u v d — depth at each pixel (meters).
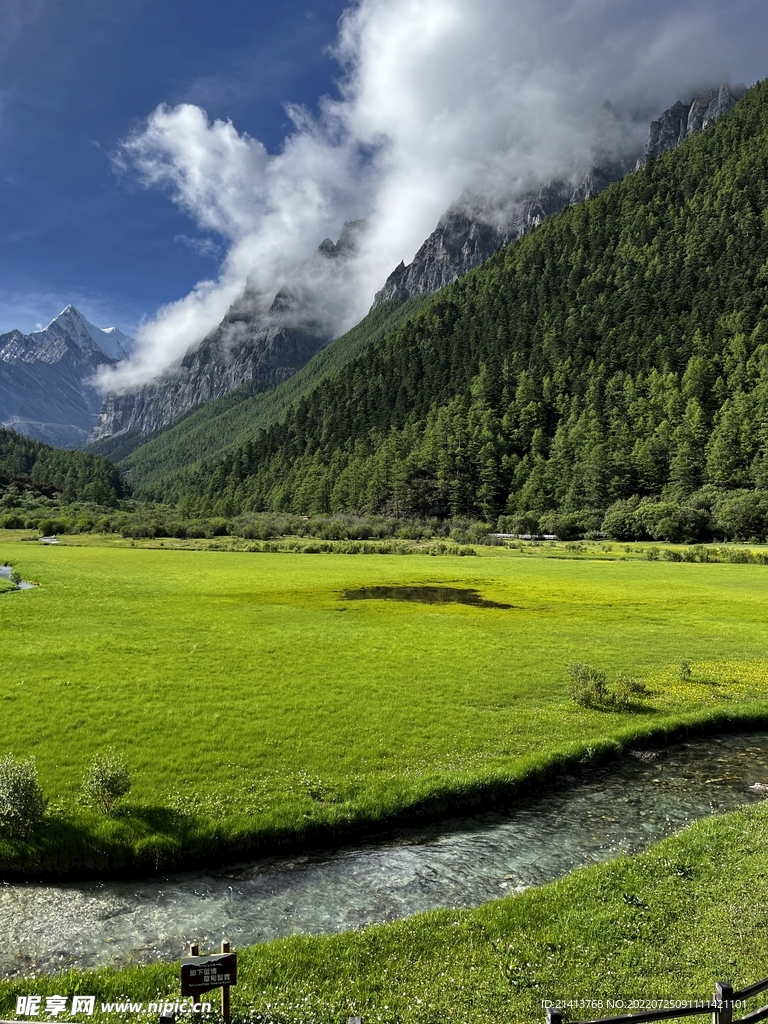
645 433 183.38
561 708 26.72
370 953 10.91
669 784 20.47
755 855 14.24
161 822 15.78
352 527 158.88
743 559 98.12
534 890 13.20
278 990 9.81
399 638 40.16
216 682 28.92
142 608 50.34
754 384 176.12
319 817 16.56
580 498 172.25
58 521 161.12
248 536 155.25
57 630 40.34
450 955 10.82
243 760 20.11
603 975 10.00
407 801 17.70
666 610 53.53
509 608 54.09
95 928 12.41
